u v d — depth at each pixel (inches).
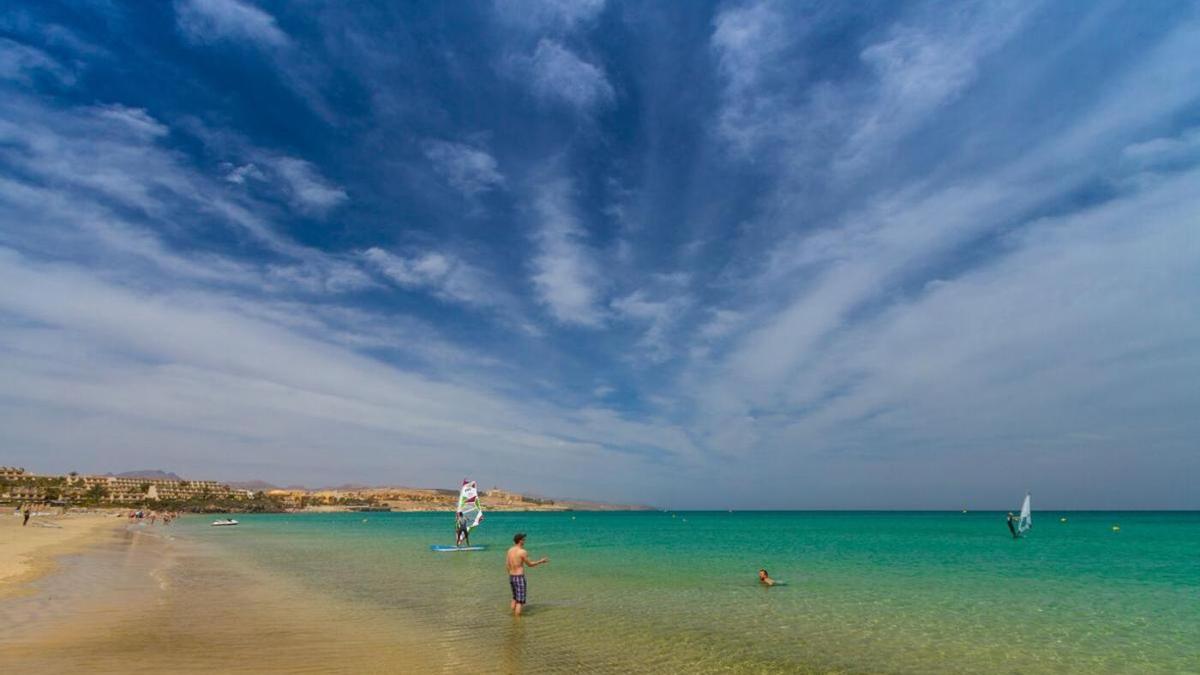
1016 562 1528.1
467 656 538.0
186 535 2461.9
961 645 633.0
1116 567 1398.9
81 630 579.8
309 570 1198.9
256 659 498.6
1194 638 670.5
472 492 1769.2
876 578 1165.7
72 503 5634.8
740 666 544.7
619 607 814.5
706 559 1566.2
